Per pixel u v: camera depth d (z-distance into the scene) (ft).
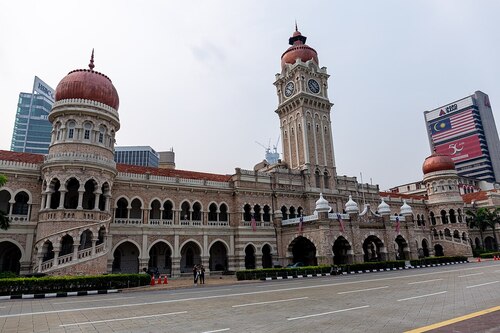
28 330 43.32
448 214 262.26
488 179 520.83
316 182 210.59
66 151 126.41
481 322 40.65
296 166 216.95
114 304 66.08
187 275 157.79
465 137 556.51
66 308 61.77
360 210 226.38
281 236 182.60
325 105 228.22
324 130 224.94
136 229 147.33
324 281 108.58
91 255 115.85
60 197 121.39
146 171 165.89
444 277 104.32
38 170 132.98
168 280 137.80
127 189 150.41
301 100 218.18
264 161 225.56
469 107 558.56
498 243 280.51
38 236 121.08
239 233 172.86
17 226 126.21
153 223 153.58
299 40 248.52
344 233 165.68
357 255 167.73
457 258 202.49
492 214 267.59
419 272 133.49
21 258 124.57
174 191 163.02
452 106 578.66
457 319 43.06
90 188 138.00
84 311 57.62
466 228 257.96
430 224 271.49
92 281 94.32
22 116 584.81
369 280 105.19
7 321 49.57
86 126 132.57
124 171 155.74
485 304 54.13
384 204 188.44
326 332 38.58
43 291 86.89
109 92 139.23
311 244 185.57
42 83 611.88
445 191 267.80
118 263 146.72
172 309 57.77
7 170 127.75
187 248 167.84
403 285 86.22
